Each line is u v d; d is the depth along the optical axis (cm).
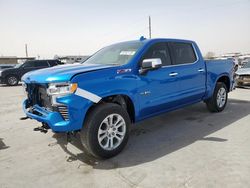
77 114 329
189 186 284
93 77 344
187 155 369
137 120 421
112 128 369
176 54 488
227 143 412
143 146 413
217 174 308
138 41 464
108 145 365
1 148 425
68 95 324
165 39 473
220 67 605
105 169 335
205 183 289
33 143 446
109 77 361
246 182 288
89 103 338
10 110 761
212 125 519
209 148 393
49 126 346
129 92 387
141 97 407
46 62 1842
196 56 536
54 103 333
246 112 625
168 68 456
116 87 367
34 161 369
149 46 436
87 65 410
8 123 595
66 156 382
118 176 315
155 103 434
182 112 638
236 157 356
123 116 379
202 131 481
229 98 837
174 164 341
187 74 498
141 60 414
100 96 348
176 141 431
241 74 1089
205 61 557
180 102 496
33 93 395
